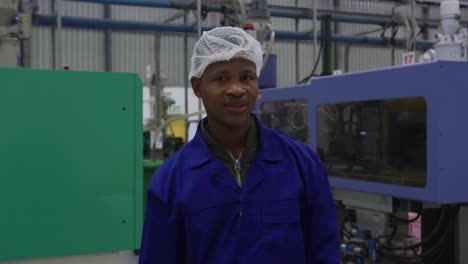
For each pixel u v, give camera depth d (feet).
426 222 5.47
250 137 2.64
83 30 14.38
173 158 2.70
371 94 5.26
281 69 15.70
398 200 5.50
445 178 4.47
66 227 3.94
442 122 4.44
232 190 2.50
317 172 2.73
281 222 2.50
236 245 2.44
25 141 3.79
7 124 3.74
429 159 4.55
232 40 2.54
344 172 6.02
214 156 2.57
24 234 3.82
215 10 10.32
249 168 2.57
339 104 6.01
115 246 4.10
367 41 12.30
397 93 4.89
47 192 3.87
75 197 3.96
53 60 13.83
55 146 3.88
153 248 2.56
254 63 2.56
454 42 6.15
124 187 4.11
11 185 3.76
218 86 2.51
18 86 3.76
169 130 11.87
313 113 6.38
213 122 2.60
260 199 2.52
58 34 9.36
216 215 2.47
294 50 15.80
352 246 6.01
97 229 4.03
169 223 2.53
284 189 2.57
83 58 14.44
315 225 2.69
